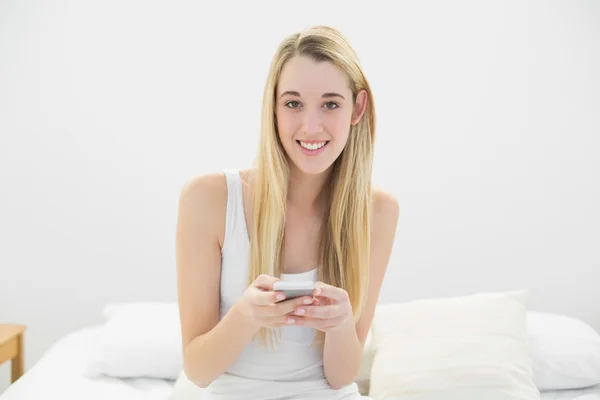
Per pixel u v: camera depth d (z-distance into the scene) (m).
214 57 2.70
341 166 1.39
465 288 2.70
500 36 2.64
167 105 2.71
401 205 2.70
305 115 1.25
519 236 2.68
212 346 1.27
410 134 2.68
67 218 2.74
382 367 2.00
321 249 1.43
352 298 1.44
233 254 1.38
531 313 2.38
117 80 2.70
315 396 1.38
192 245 1.36
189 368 1.32
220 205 1.38
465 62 2.65
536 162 2.66
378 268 1.53
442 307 2.15
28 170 2.72
